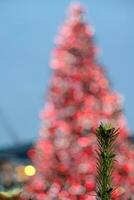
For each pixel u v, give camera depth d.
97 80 21.25
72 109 21.02
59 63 21.61
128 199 9.59
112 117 20.05
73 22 22.30
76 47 21.88
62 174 19.00
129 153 17.98
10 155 23.02
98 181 3.99
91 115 20.39
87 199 14.97
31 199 6.70
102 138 3.98
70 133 20.45
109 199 3.96
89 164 18.94
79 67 21.75
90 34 22.20
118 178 16.92
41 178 18.42
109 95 20.88
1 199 6.62
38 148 20.39
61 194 17.19
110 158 3.98
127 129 19.02
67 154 19.70
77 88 21.34
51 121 21.00
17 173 16.39
